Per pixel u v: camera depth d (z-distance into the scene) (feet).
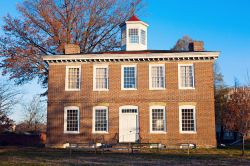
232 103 93.30
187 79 113.50
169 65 114.52
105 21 169.48
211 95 111.14
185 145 108.78
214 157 82.79
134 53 117.19
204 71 112.68
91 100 116.16
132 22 133.49
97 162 73.92
